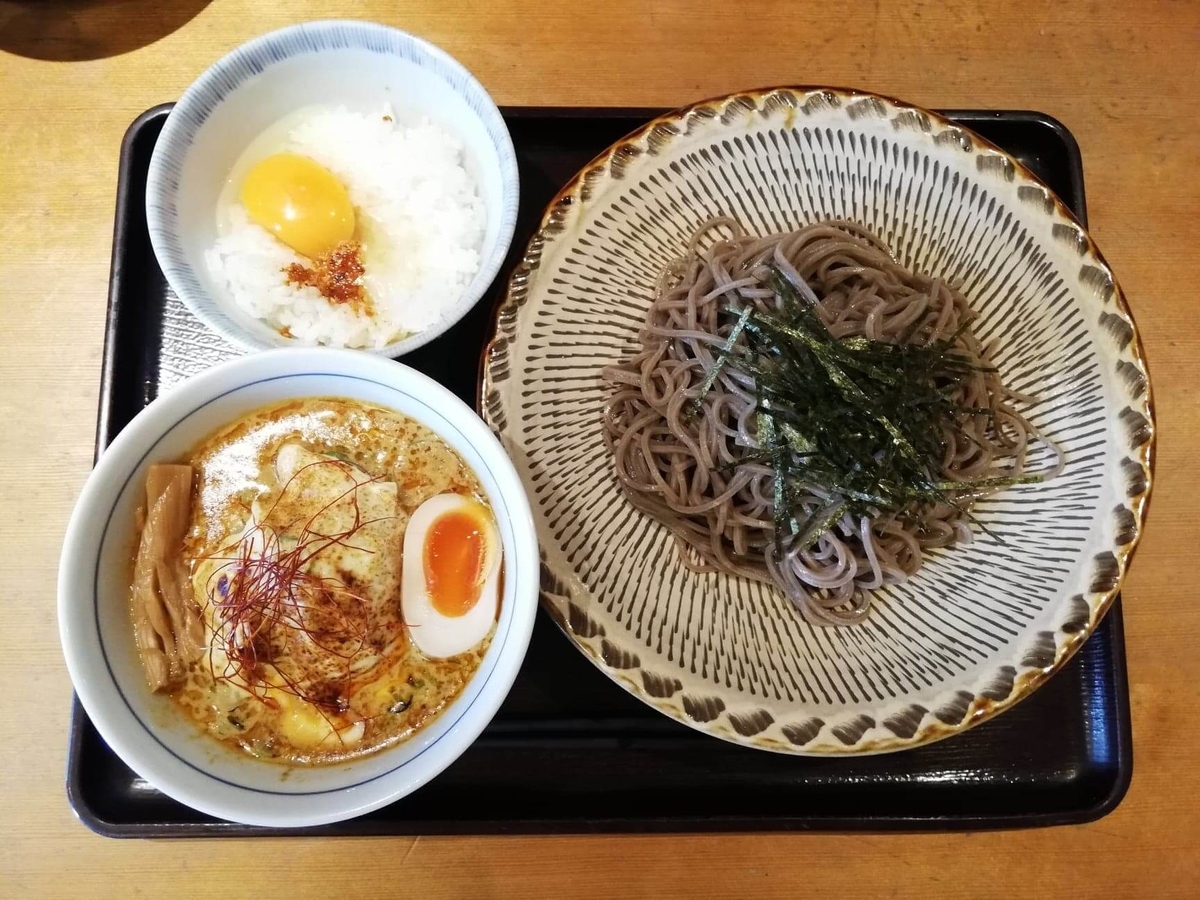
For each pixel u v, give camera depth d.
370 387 0.31
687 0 0.45
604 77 0.44
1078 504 0.38
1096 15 0.46
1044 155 0.43
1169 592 0.41
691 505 0.39
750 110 0.39
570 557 0.36
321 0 0.44
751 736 0.33
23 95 0.42
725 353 0.38
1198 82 0.46
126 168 0.40
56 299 0.41
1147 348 0.43
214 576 0.31
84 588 0.28
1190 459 0.42
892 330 0.40
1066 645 0.35
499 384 0.36
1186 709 0.40
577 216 0.38
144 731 0.28
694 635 0.36
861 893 0.38
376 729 0.31
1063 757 0.37
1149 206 0.44
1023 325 0.40
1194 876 0.38
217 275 0.38
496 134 0.37
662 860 0.37
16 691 0.37
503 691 0.28
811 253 0.41
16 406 0.40
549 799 0.35
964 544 0.39
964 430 0.40
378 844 0.37
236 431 0.31
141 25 0.43
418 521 0.32
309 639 0.31
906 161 0.40
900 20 0.45
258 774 0.29
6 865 0.36
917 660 0.37
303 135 0.40
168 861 0.36
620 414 0.41
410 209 0.39
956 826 0.35
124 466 0.29
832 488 0.38
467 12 0.44
